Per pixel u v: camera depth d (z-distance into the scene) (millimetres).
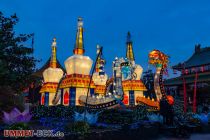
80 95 29172
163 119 19891
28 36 13633
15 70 13133
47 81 37688
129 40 42000
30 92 36594
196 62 66125
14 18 13641
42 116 22656
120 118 18828
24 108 16359
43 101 36375
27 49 13383
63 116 22109
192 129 21031
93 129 13867
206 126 22234
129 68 34875
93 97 26578
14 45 12914
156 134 18156
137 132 15016
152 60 34969
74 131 11172
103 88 38469
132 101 37594
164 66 35094
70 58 32000
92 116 16156
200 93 58219
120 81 30531
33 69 13984
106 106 25250
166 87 68188
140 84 39188
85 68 31438
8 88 14680
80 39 33062
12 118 10391
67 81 30547
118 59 31594
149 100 34156
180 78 65750
